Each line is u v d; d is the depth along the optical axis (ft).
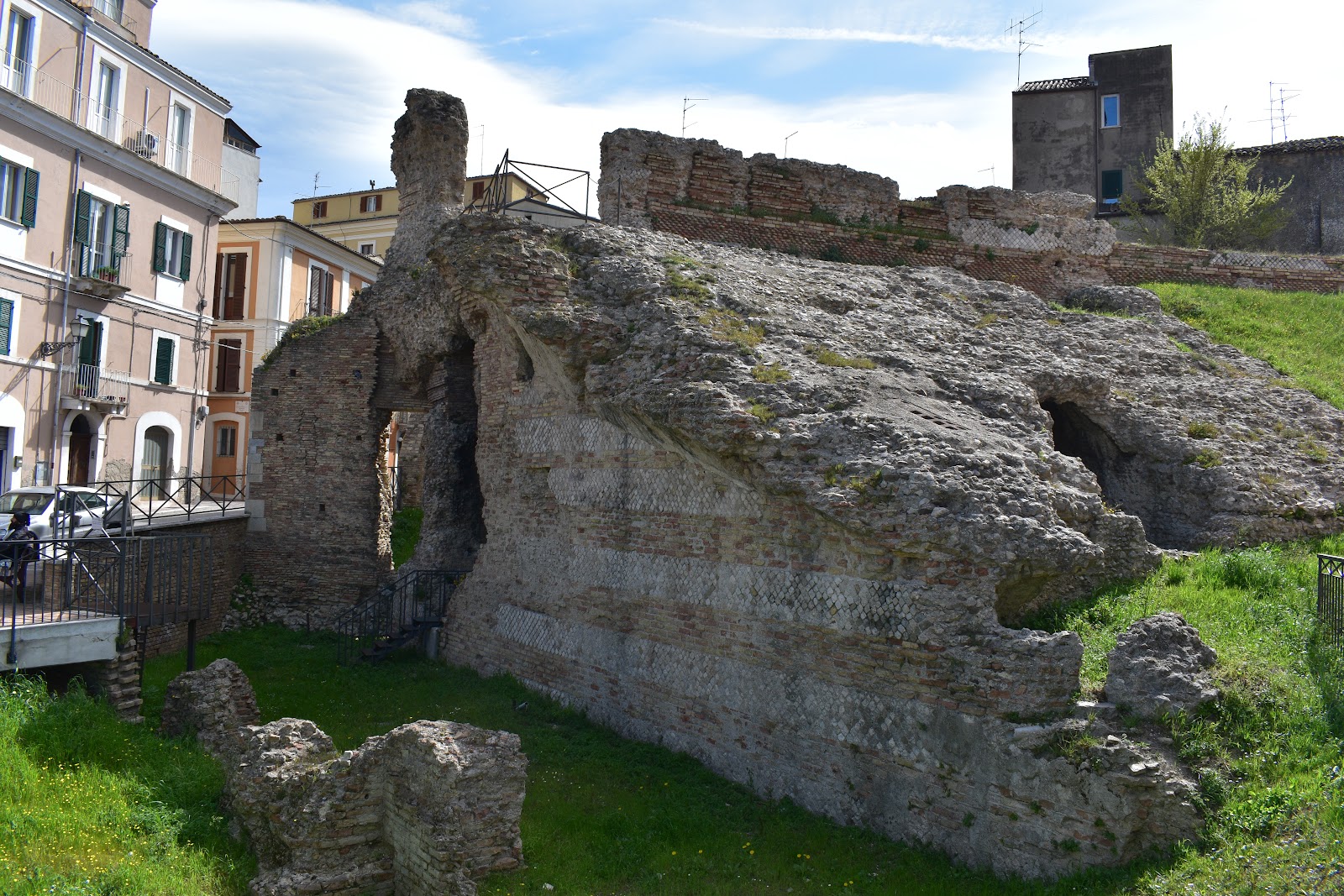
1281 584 35.96
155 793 31.99
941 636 29.58
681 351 39.63
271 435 74.49
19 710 33.76
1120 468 49.34
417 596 60.13
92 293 91.30
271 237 122.93
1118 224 118.73
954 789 28.81
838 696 32.50
